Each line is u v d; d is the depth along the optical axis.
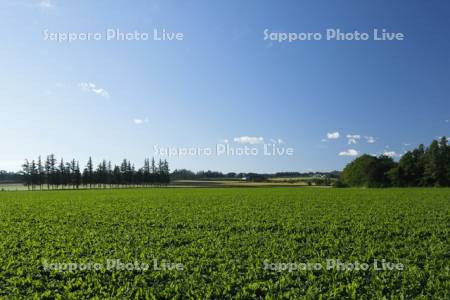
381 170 121.69
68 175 154.00
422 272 13.48
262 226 24.72
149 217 30.33
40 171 153.25
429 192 67.56
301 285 12.38
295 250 17.48
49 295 11.72
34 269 14.31
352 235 21.36
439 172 110.94
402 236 21.14
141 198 56.53
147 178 152.12
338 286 12.29
